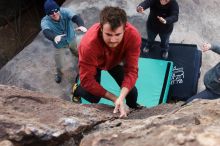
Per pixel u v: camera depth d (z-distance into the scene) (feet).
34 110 7.10
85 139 6.07
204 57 21.43
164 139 5.43
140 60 20.07
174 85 19.92
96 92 9.39
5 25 30.89
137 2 23.16
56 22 16.01
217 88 14.29
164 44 19.42
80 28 16.10
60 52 18.56
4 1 31.42
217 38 22.71
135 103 12.68
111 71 11.42
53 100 7.59
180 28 22.26
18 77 20.66
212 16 23.65
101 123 7.13
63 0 30.07
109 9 7.86
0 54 29.01
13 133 6.11
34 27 30.91
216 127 5.48
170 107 11.97
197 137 5.24
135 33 8.82
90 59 8.85
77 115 7.16
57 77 20.17
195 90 19.75
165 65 19.79
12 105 7.17
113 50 8.93
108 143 5.81
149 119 6.55
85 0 23.47
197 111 6.41
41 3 31.94
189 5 23.39
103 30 7.98
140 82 19.49
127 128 6.32
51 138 6.23
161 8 16.25
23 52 21.97
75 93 12.92
